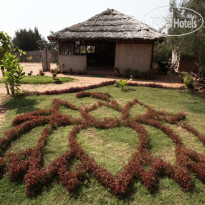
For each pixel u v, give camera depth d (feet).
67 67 42.42
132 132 14.60
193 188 9.21
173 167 10.03
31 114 16.80
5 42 22.09
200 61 27.22
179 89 28.43
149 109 19.13
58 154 11.56
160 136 14.08
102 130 14.80
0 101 21.02
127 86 29.81
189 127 15.25
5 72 20.88
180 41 30.63
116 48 38.58
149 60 37.37
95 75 40.34
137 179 9.62
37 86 28.76
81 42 43.42
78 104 20.76
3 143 12.19
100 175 9.34
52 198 8.46
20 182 9.31
